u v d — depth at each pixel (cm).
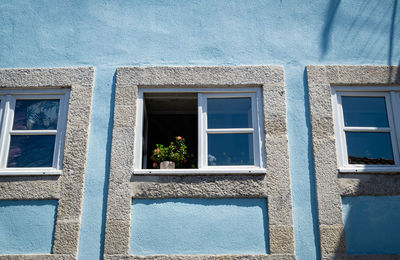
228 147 464
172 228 427
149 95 491
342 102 480
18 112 477
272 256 416
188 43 497
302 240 424
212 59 490
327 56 492
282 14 508
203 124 470
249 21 505
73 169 445
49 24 506
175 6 512
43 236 426
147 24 505
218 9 511
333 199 435
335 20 506
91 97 474
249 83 476
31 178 442
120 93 473
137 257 416
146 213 432
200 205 434
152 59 491
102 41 499
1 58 493
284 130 458
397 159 456
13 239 424
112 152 451
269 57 491
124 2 514
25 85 476
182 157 471
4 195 435
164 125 527
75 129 460
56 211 434
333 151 451
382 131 467
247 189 436
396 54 493
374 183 440
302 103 472
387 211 435
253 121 470
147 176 443
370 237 426
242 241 424
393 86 481
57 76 481
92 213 434
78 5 513
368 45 497
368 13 509
